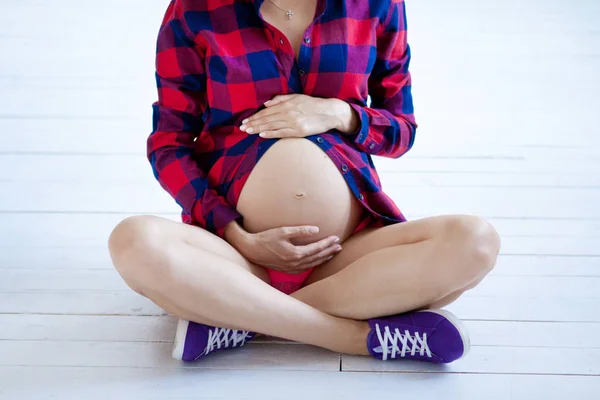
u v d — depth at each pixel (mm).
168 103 1847
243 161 1785
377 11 1805
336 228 1805
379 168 2748
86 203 2473
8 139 2861
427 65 3561
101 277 2092
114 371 1720
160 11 4047
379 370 1729
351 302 1735
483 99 3270
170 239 1633
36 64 3439
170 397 1636
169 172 1829
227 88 1760
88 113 3072
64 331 1860
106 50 3598
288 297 1702
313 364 1742
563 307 1990
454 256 1646
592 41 3805
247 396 1639
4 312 1930
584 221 2418
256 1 1719
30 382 1678
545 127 3041
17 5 4035
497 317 1945
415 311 1740
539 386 1693
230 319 1668
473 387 1684
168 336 1849
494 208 2488
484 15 4102
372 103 1989
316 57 1760
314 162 1765
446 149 2879
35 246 2229
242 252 1784
